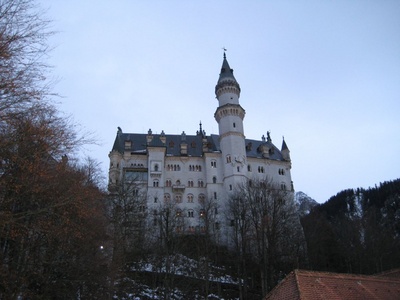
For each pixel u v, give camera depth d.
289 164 108.44
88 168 44.53
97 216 37.09
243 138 102.31
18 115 19.19
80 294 33.81
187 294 51.62
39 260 26.55
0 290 23.69
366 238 75.50
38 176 22.06
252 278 59.47
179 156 100.62
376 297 23.55
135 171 94.88
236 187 91.94
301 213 101.06
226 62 113.38
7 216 19.83
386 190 119.88
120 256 40.25
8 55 17.17
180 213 79.56
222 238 81.50
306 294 21.41
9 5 17.41
